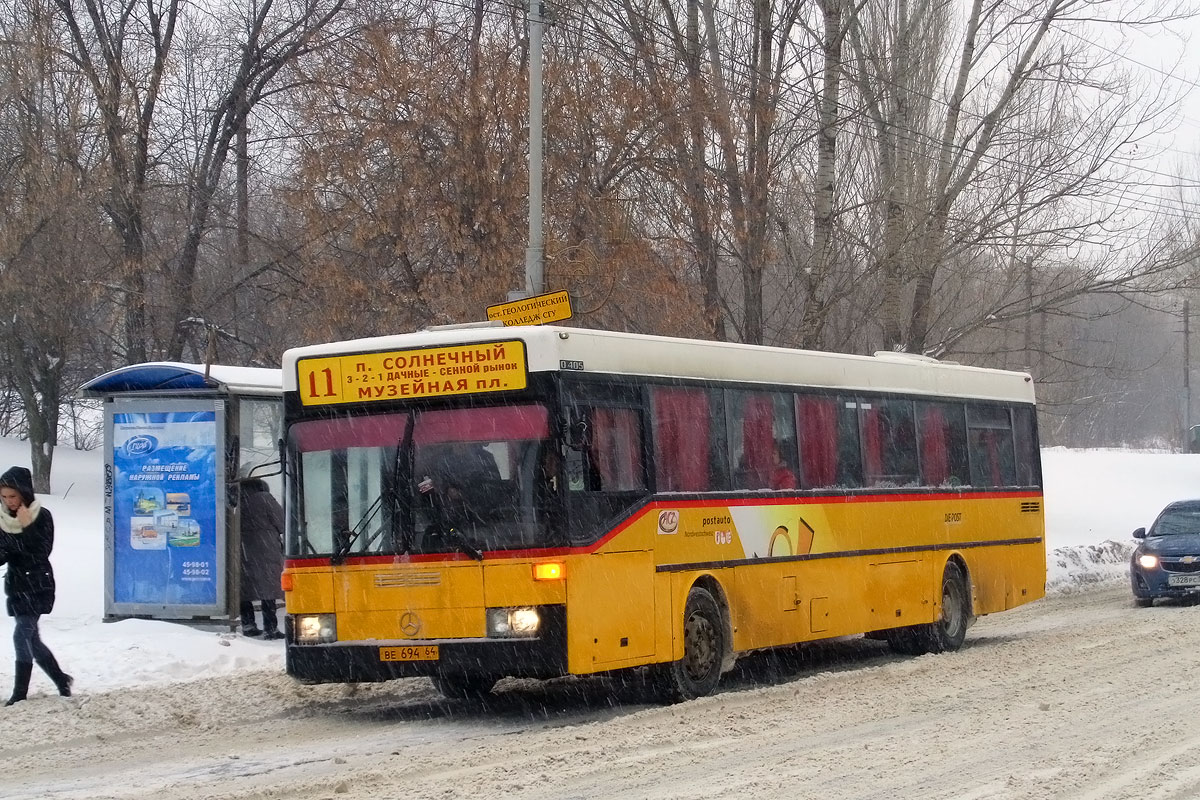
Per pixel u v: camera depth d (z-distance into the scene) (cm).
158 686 1327
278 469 1739
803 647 1819
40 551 1225
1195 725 1041
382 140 2353
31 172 2706
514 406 1140
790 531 1418
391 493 1160
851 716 1121
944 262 3170
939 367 1767
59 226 2812
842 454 1530
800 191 2895
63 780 920
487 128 2353
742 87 2719
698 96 2542
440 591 1133
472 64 2405
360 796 822
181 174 3319
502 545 1121
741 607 1331
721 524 1311
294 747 1041
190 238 3247
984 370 1886
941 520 1714
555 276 2317
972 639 1880
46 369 3091
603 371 1188
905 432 1666
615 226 2384
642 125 2484
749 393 1386
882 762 906
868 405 1595
